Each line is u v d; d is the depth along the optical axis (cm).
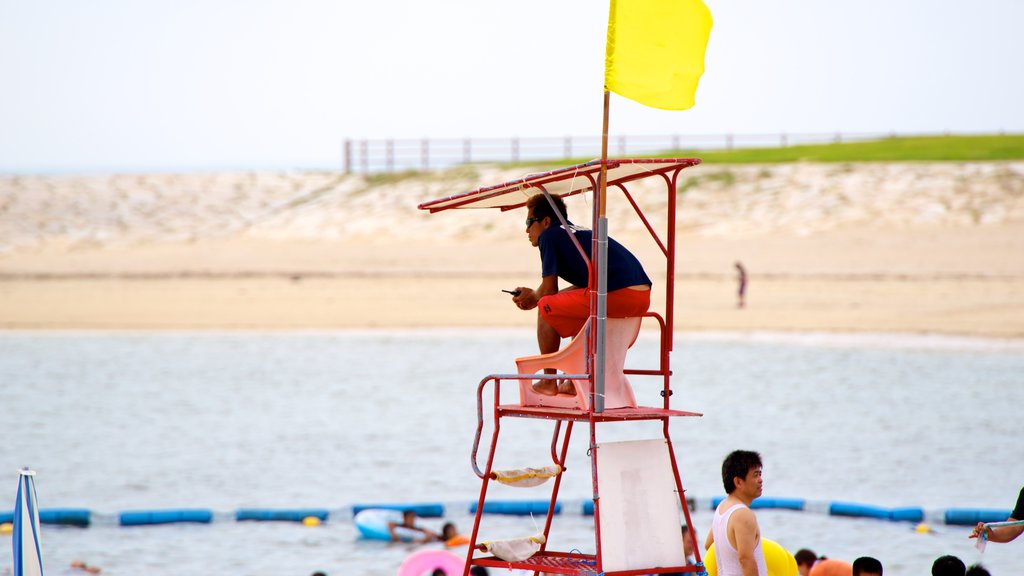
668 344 2284
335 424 7381
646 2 2089
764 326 11919
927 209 18050
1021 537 4694
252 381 9300
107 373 9781
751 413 7594
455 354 10812
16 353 11056
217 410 7969
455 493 5516
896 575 4209
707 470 5919
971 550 4522
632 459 2180
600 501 2127
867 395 8312
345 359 10544
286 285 15700
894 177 19638
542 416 2167
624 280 2172
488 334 12069
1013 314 12212
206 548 4612
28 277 16600
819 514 5109
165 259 18300
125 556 4497
